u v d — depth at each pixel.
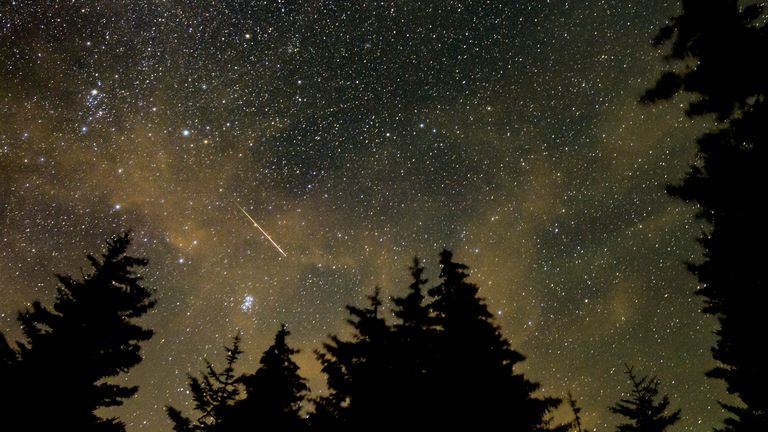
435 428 9.27
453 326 10.31
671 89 8.32
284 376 13.05
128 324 11.93
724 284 8.71
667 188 8.62
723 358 10.59
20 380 10.40
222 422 12.57
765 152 7.46
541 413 9.45
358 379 10.12
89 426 10.65
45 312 11.45
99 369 11.21
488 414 9.16
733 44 7.71
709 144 8.05
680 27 8.20
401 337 10.57
